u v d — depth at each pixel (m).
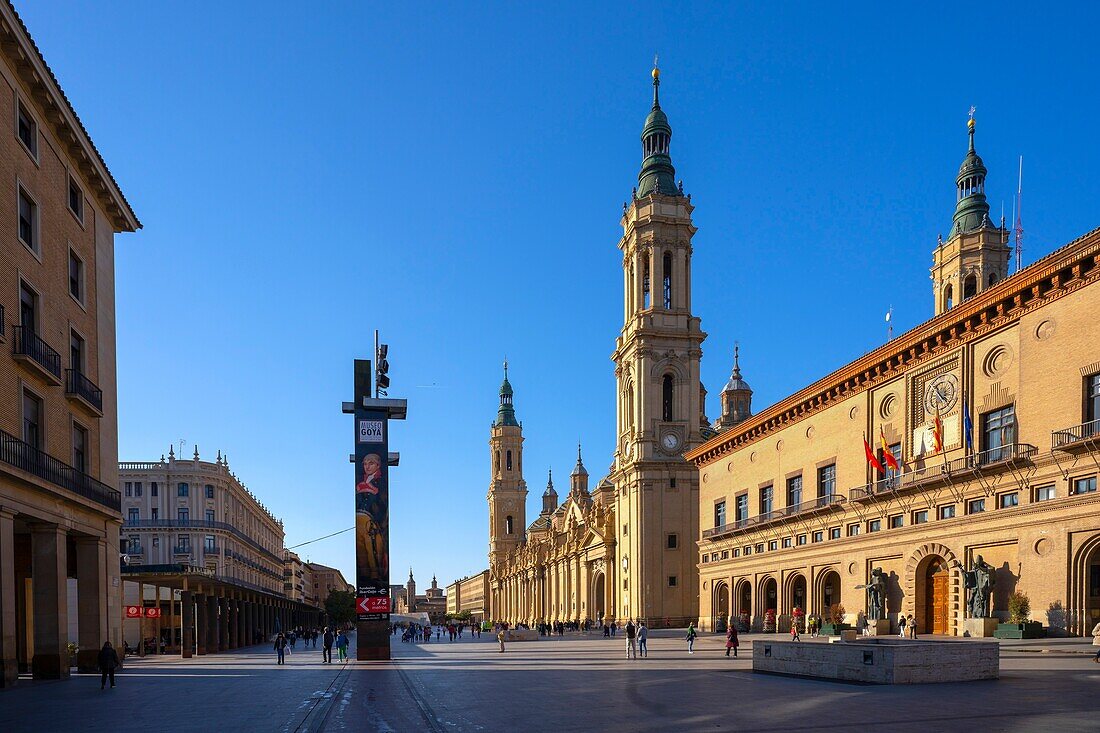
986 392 39.78
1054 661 27.25
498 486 199.62
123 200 39.78
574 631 98.88
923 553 42.94
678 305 91.38
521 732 15.52
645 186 94.75
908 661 22.08
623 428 93.88
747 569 64.88
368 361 43.69
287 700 22.17
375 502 42.97
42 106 31.52
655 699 20.50
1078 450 33.53
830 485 53.97
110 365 39.16
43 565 30.34
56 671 30.14
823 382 53.75
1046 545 34.88
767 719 16.41
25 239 30.56
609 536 99.31
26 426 29.81
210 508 94.69
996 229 82.94
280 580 143.62
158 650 61.53
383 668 35.78
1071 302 34.69
